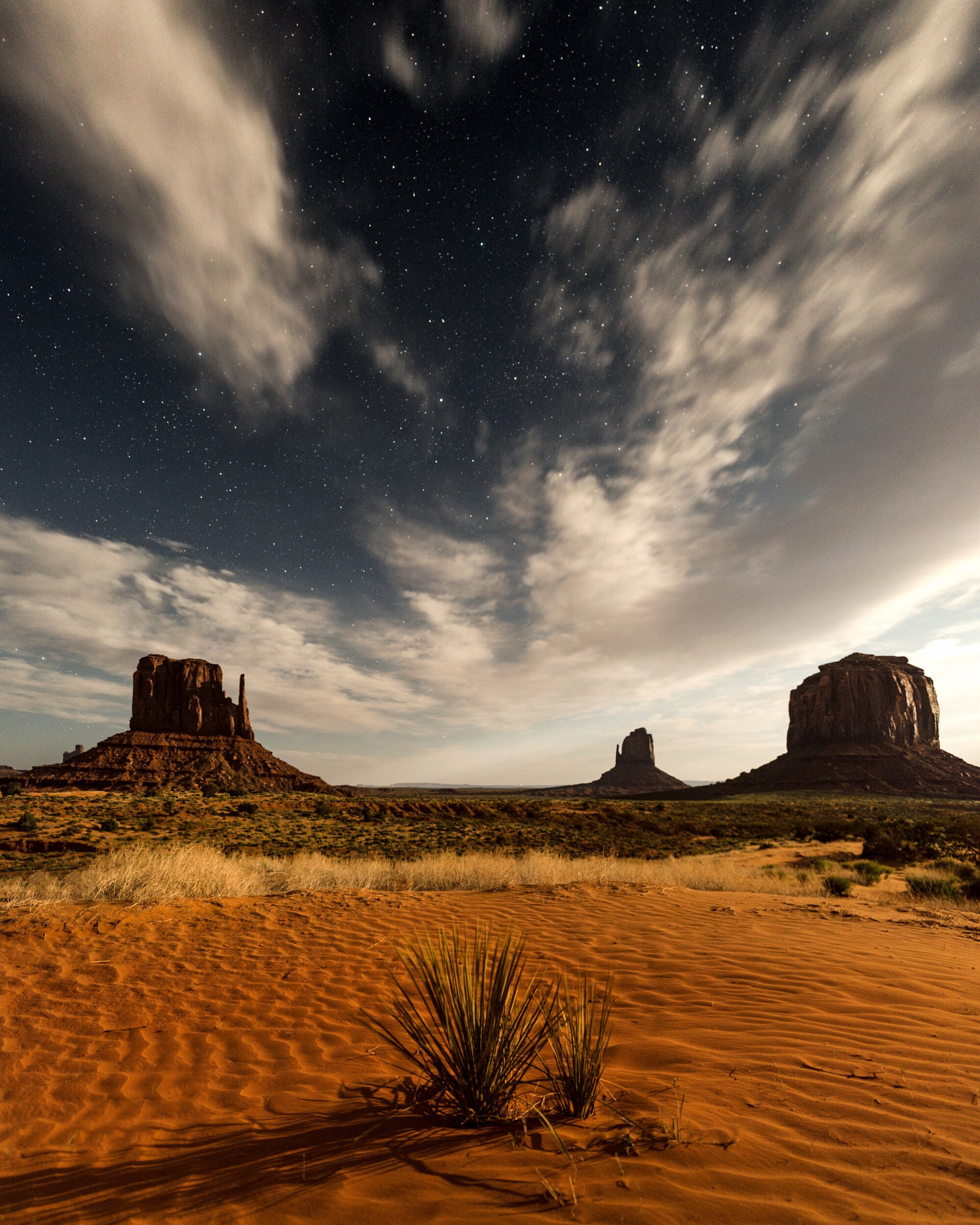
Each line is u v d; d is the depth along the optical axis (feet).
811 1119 8.97
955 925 26.76
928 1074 10.59
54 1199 8.00
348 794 346.13
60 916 24.89
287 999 17.15
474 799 259.60
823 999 15.61
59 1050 13.82
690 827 161.48
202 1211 7.47
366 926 25.55
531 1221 6.59
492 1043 9.55
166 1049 13.84
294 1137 9.45
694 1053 12.42
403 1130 9.40
